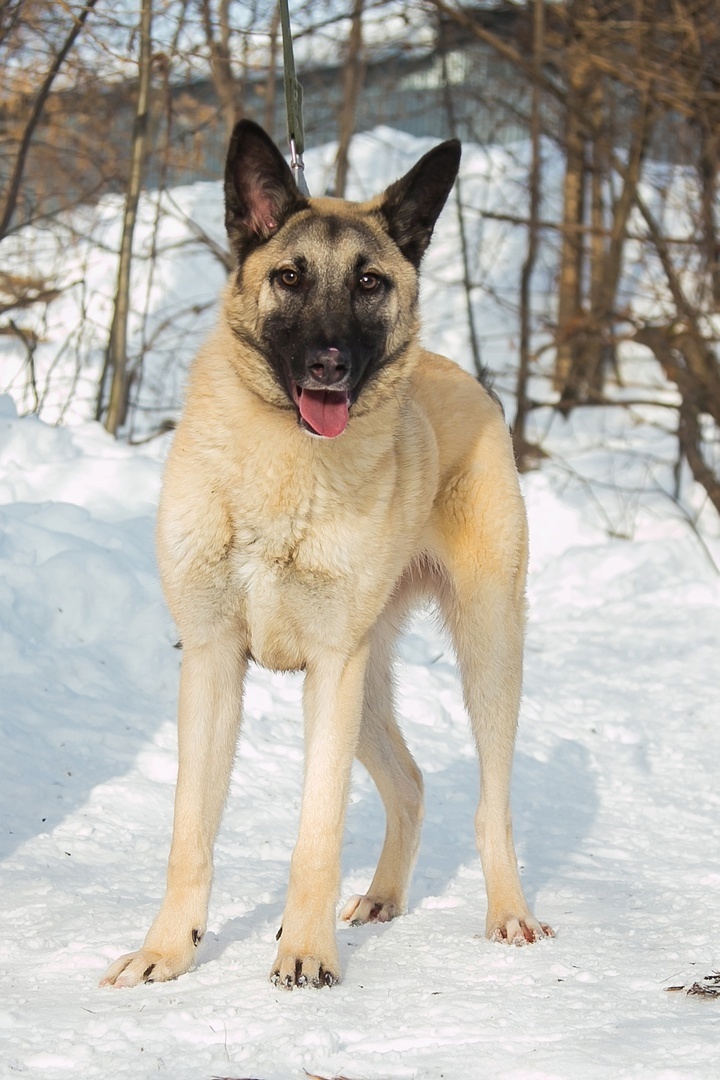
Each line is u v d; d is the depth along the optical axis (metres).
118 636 7.49
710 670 9.27
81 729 6.43
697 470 14.25
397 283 4.48
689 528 13.66
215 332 4.50
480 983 3.79
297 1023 3.34
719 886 5.21
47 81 12.23
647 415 18.50
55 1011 3.44
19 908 4.43
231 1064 3.05
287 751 6.93
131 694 7.05
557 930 4.49
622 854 5.80
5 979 3.75
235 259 4.43
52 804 5.66
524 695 8.44
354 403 4.30
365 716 5.09
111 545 8.26
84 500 9.06
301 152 5.48
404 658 8.79
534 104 17.47
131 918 4.37
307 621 4.21
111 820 5.61
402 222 4.60
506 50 16.66
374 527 4.23
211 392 4.23
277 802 6.19
